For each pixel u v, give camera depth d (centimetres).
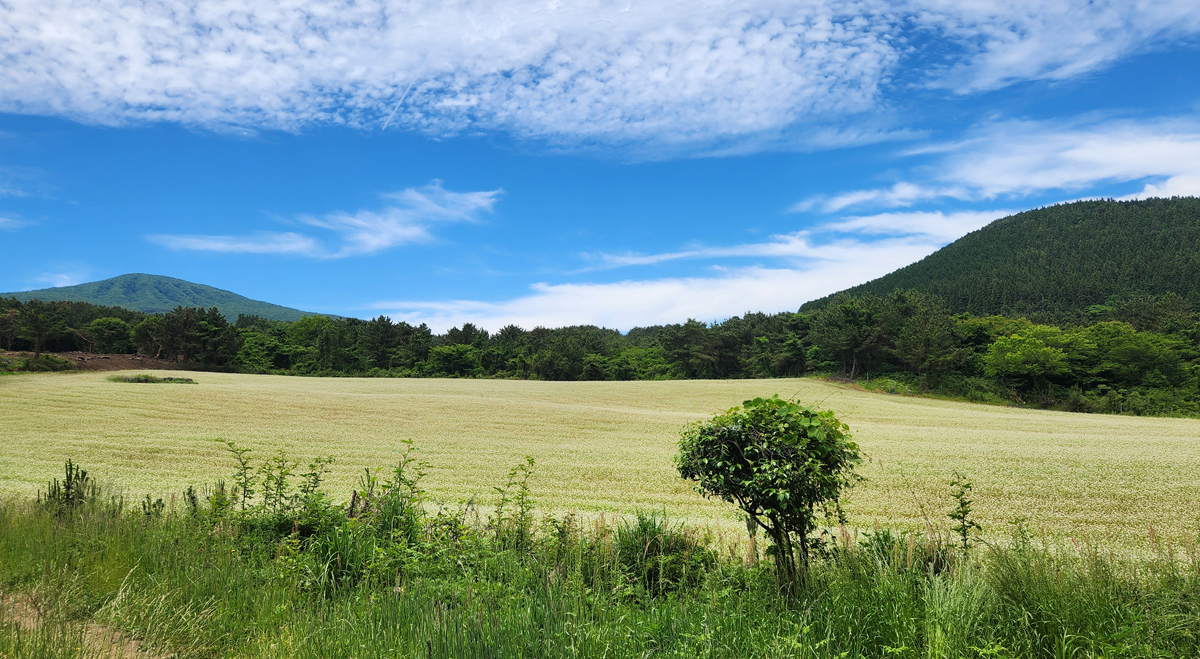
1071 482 1970
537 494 1775
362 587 575
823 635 474
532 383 7250
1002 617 483
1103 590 495
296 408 3944
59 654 404
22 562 602
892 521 1487
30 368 6062
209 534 705
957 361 7950
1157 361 7419
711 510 1554
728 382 7625
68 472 905
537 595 531
